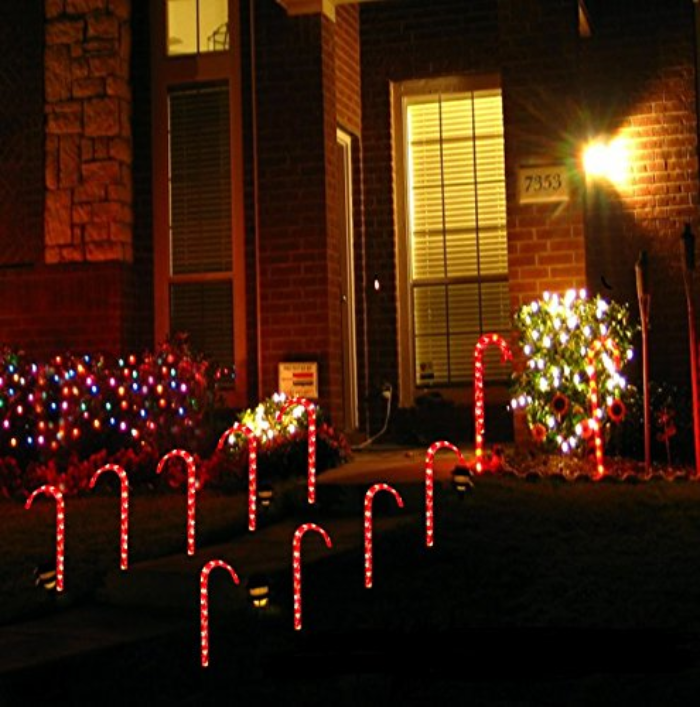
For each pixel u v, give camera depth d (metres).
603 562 6.68
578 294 10.48
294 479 9.22
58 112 12.14
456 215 13.48
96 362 11.16
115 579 6.67
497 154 13.39
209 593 6.44
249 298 12.03
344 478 8.99
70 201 12.07
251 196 12.05
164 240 12.25
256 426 10.31
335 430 10.82
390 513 8.51
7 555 7.32
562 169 10.87
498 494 8.35
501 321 13.29
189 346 11.40
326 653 5.56
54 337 12.04
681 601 6.03
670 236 12.44
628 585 6.30
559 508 7.88
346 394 13.12
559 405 9.81
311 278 11.64
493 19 13.33
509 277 10.93
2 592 6.55
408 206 13.51
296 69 11.80
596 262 12.58
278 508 8.47
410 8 13.45
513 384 10.30
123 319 11.97
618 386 10.05
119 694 5.14
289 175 11.76
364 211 13.44
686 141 12.45
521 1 11.05
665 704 4.77
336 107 12.66
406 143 13.55
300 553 6.82
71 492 9.75
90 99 12.08
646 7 12.60
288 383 11.59
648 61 12.57
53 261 12.08
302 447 9.86
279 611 6.11
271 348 11.69
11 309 12.17
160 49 12.34
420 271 13.51
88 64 12.09
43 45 12.22
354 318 13.34
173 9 12.40
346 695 5.04
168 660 5.55
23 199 12.20
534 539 7.22
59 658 5.39
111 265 11.94
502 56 11.08
